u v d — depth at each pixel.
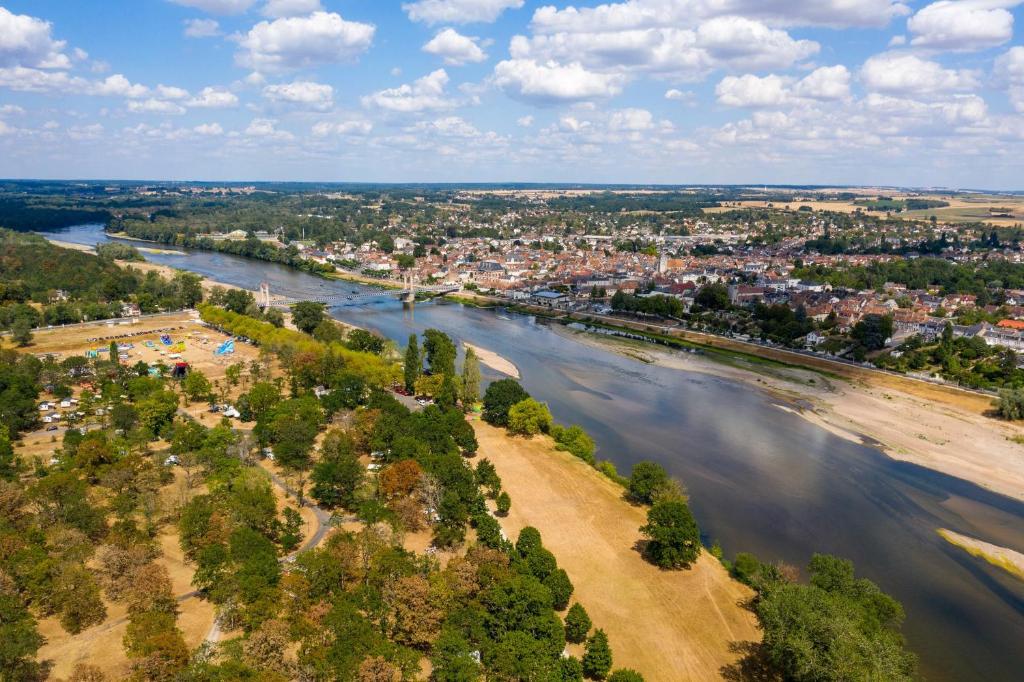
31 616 122.00
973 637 148.88
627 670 115.94
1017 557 182.25
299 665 109.88
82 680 102.75
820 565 149.50
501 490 199.12
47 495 158.12
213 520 151.38
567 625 133.50
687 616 144.25
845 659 109.62
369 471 197.62
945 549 185.62
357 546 143.62
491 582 134.62
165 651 108.38
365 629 116.44
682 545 160.38
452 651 114.50
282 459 195.00
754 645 135.50
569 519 184.25
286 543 154.38
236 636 122.56
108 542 143.62
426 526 170.12
